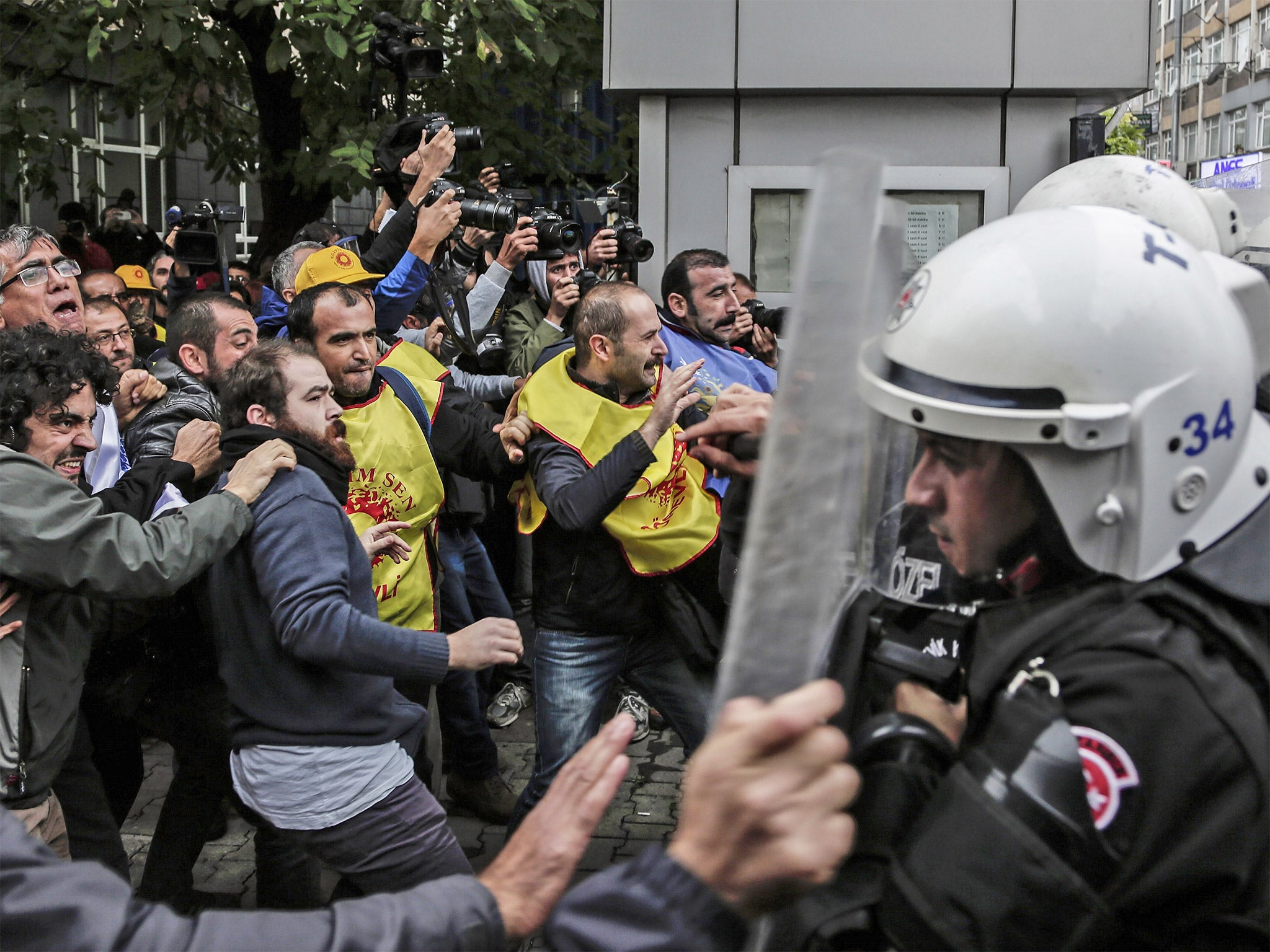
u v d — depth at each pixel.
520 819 3.23
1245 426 1.03
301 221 8.60
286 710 2.41
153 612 2.91
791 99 4.91
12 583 2.25
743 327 3.92
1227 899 0.89
